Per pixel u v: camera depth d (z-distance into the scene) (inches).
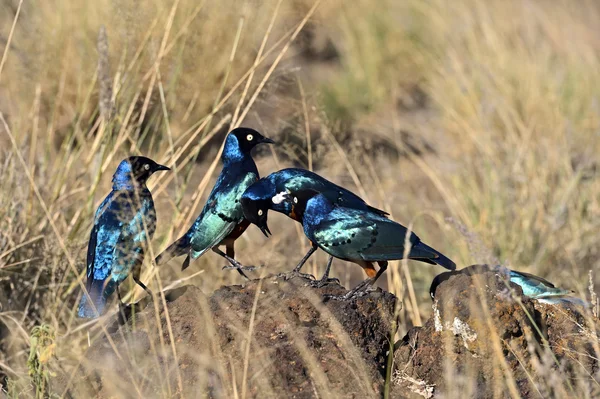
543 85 713.6
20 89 586.2
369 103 769.6
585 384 309.4
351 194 373.4
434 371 326.0
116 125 517.3
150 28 501.7
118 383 318.7
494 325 317.7
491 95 694.5
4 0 640.4
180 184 551.5
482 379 316.8
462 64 769.6
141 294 454.3
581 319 344.2
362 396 305.4
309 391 307.1
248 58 605.9
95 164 496.7
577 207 572.4
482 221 544.4
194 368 319.0
